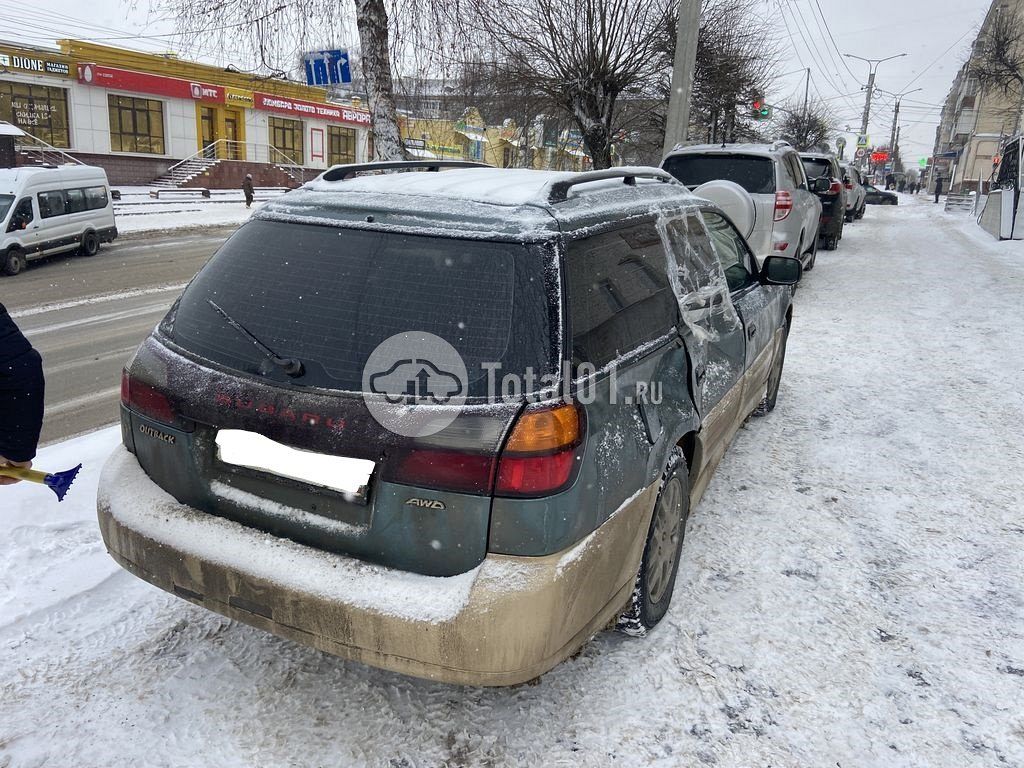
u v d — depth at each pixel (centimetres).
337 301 225
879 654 279
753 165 917
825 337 786
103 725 234
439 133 2845
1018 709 252
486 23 1104
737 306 390
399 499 203
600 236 252
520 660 202
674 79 1205
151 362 246
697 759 228
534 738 235
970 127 5822
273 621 215
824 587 322
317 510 215
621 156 2486
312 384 215
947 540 364
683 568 334
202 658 267
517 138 2138
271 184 3875
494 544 201
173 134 3412
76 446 448
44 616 285
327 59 1012
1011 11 3375
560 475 202
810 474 439
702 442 311
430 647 198
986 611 308
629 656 274
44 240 1541
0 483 228
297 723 238
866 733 240
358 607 201
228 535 223
